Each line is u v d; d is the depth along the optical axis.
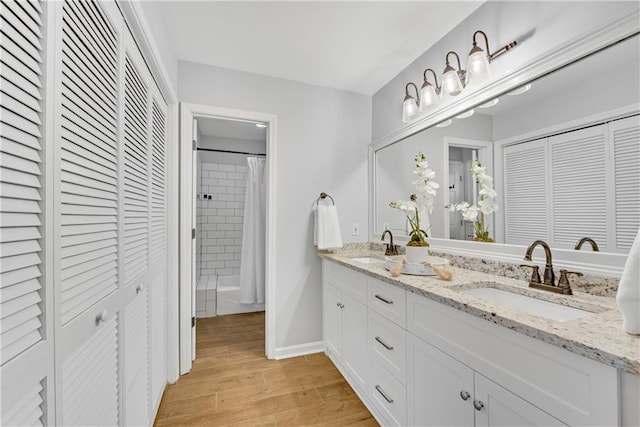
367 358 1.56
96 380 0.80
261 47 1.83
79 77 0.71
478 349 0.88
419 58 1.93
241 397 1.66
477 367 0.88
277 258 2.19
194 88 1.98
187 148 1.96
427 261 1.46
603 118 0.99
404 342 1.24
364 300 1.60
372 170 2.46
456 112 1.60
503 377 0.79
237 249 4.05
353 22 1.60
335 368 1.99
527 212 1.26
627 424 0.56
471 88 1.50
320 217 2.19
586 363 0.61
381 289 1.43
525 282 1.24
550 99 1.16
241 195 4.09
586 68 1.04
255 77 2.15
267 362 2.08
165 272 1.76
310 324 2.27
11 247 0.48
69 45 0.66
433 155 1.80
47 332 0.57
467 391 0.92
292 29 1.66
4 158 0.46
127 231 1.06
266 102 2.17
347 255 2.27
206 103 2.01
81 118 0.72
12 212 0.48
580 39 1.03
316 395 1.68
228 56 1.93
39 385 0.55
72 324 0.67
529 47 1.21
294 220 2.24
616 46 0.96
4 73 0.46
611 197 0.98
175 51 1.87
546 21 1.15
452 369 0.98
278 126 2.21
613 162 0.97
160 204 1.63
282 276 2.20
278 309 2.18
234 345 2.36
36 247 0.54
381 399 1.42
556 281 1.12
